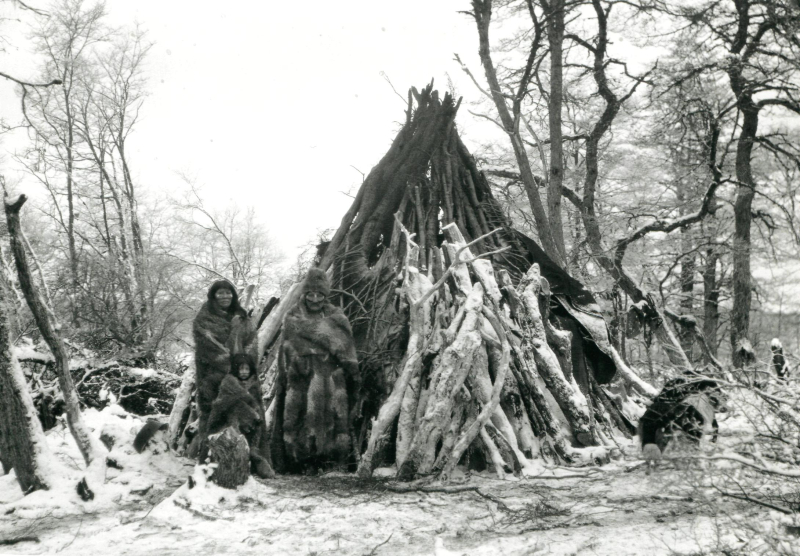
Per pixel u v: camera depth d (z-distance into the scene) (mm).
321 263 11797
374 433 8500
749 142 22750
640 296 20688
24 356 11062
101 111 24828
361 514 6738
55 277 19719
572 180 25406
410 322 9617
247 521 6613
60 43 23578
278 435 9133
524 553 5250
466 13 19281
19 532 6445
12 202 7730
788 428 5062
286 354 9211
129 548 5879
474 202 12805
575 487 7547
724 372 5250
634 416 11078
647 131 25000
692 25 21891
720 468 4762
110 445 8500
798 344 5520
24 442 7730
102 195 24719
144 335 18266
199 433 8805
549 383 9453
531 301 9883
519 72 21094
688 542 5219
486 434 8602
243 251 27078
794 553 4250
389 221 12344
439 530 6133
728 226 25328
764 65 22000
